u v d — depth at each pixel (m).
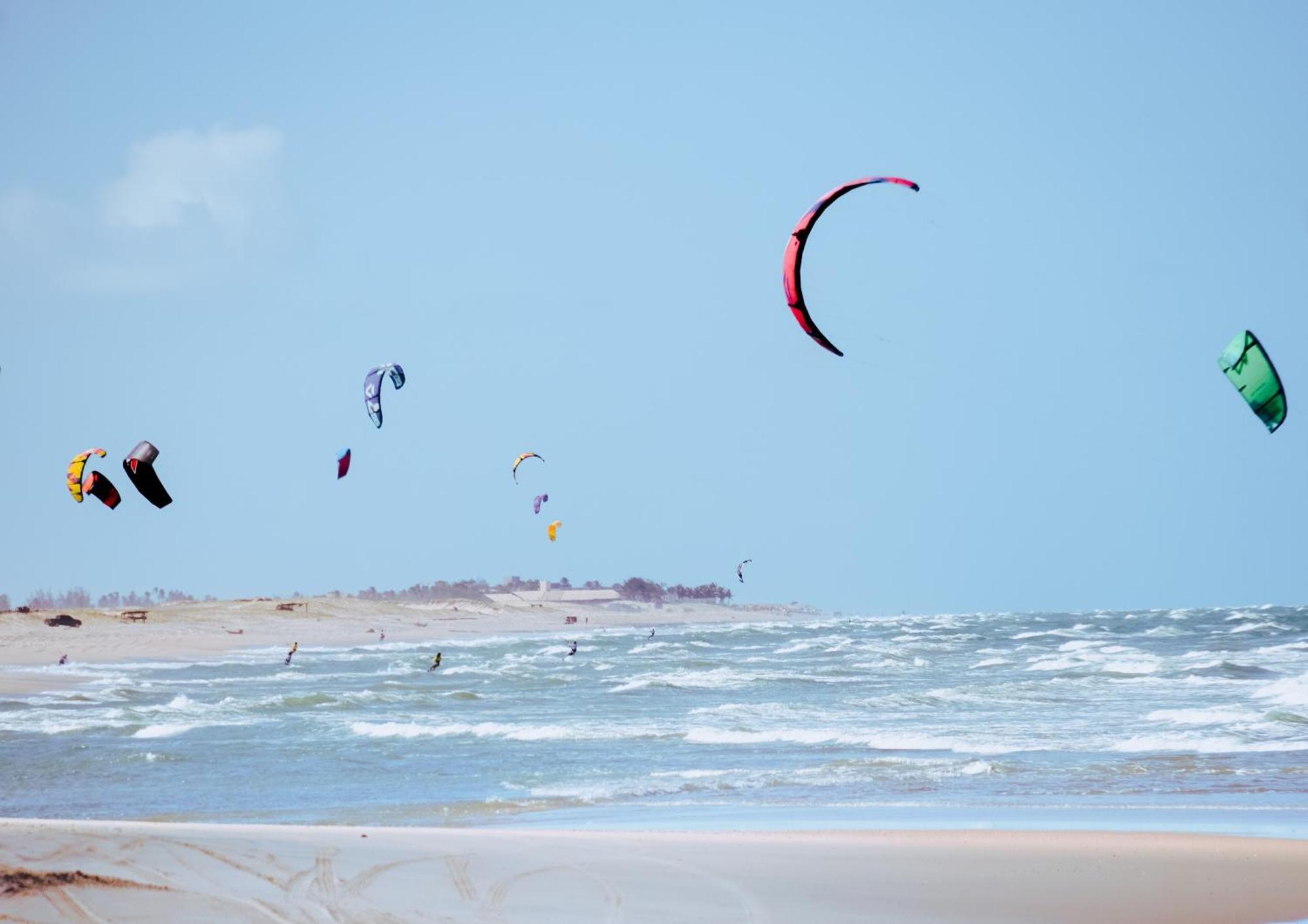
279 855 24.69
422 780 48.38
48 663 170.88
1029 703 78.31
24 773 52.41
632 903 22.09
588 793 43.38
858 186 35.41
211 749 61.22
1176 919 22.61
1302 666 111.50
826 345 36.97
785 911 22.23
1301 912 23.08
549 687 111.56
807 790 42.72
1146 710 69.94
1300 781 41.97
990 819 35.47
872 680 112.50
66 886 20.72
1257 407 25.38
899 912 22.56
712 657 186.00
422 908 20.86
